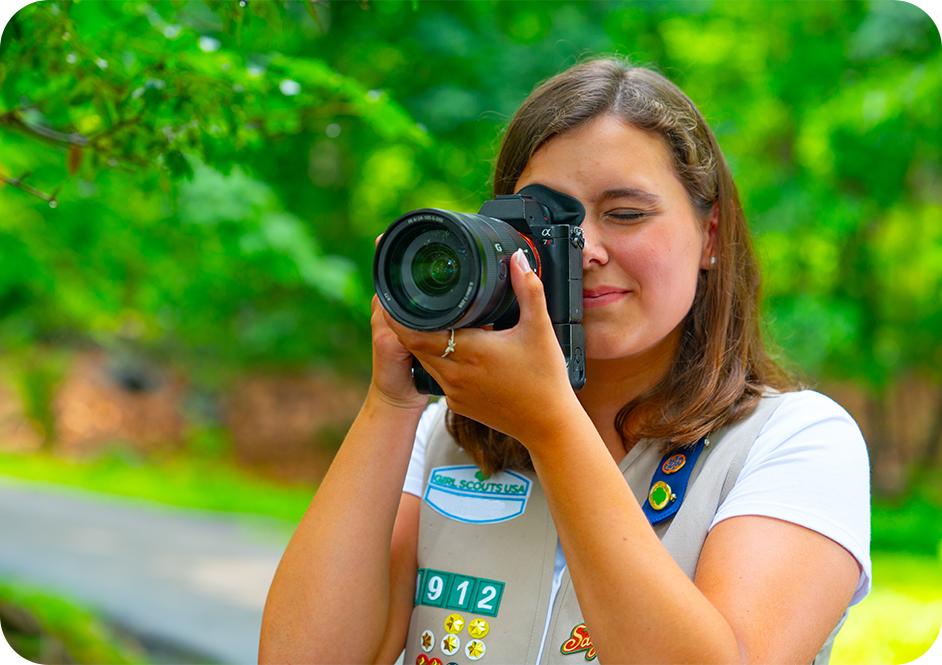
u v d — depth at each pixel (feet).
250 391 46.65
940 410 37.24
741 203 6.75
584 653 5.62
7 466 44.70
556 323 5.75
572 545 5.11
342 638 5.92
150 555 29.32
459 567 6.08
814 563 5.27
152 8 10.06
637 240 5.87
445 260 5.28
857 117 28.84
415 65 29.71
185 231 17.48
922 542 31.07
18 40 8.50
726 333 6.34
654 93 6.13
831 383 38.09
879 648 19.93
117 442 47.21
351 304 19.65
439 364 5.36
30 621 20.53
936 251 33.53
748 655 4.99
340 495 6.05
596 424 6.47
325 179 34.01
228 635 21.71
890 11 29.01
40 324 36.65
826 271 32.94
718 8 32.37
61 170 13.39
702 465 5.86
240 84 9.18
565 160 5.97
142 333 38.55
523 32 31.04
